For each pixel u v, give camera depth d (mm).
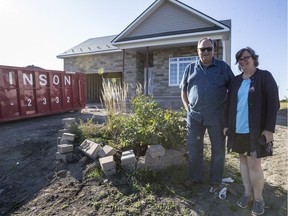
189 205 2475
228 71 2627
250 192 2432
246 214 2311
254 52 2270
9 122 7227
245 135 2258
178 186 2834
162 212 2387
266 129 2102
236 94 2336
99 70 16656
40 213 2531
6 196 2938
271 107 2086
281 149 4223
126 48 13172
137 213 2393
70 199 2721
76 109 9617
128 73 15445
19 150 4340
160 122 3506
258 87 2166
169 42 12039
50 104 8195
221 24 11031
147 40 12266
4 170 3602
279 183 2881
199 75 2660
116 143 3795
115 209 2471
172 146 3432
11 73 6789
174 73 13352
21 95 7086
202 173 2889
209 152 3920
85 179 3080
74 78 9484
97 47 17344
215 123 2625
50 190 2949
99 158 3352
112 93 4715
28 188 3066
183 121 3592
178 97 12641
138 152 3492
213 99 2584
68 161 3564
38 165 3662
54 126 6305
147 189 2752
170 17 13133
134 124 3676
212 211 2371
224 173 3178
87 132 4273
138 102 3926
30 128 6223
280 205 2406
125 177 3002
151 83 15430
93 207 2533
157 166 3141
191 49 12922
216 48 11797
